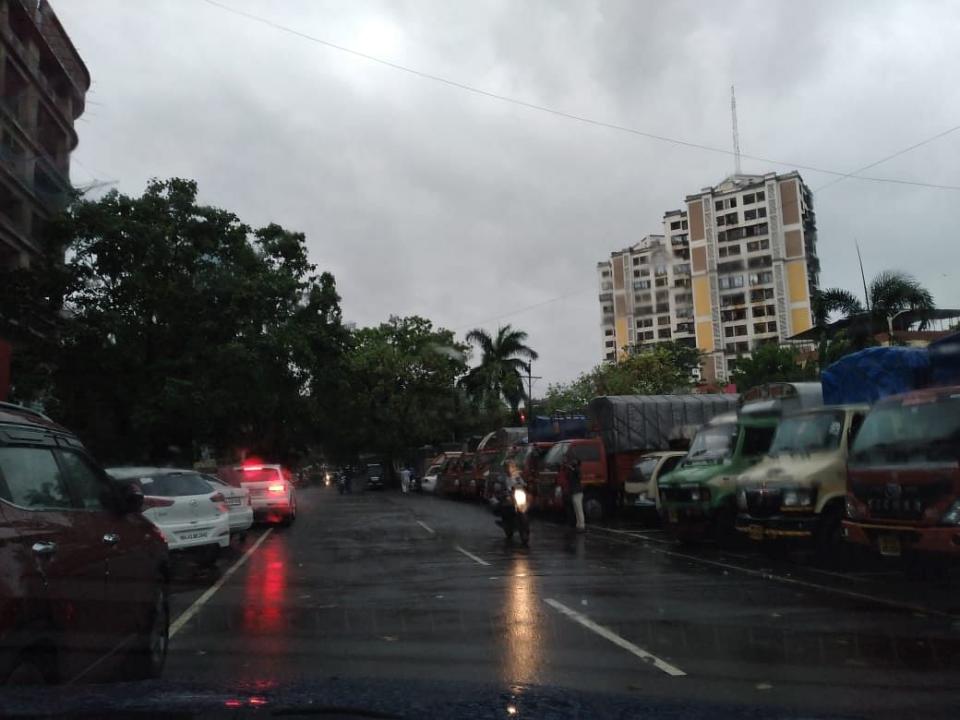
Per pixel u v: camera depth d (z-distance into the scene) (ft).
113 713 7.81
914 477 27.50
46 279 76.89
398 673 18.51
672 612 25.91
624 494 59.77
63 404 82.28
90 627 13.93
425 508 87.92
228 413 80.18
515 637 22.47
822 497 35.01
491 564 39.37
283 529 63.26
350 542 51.75
